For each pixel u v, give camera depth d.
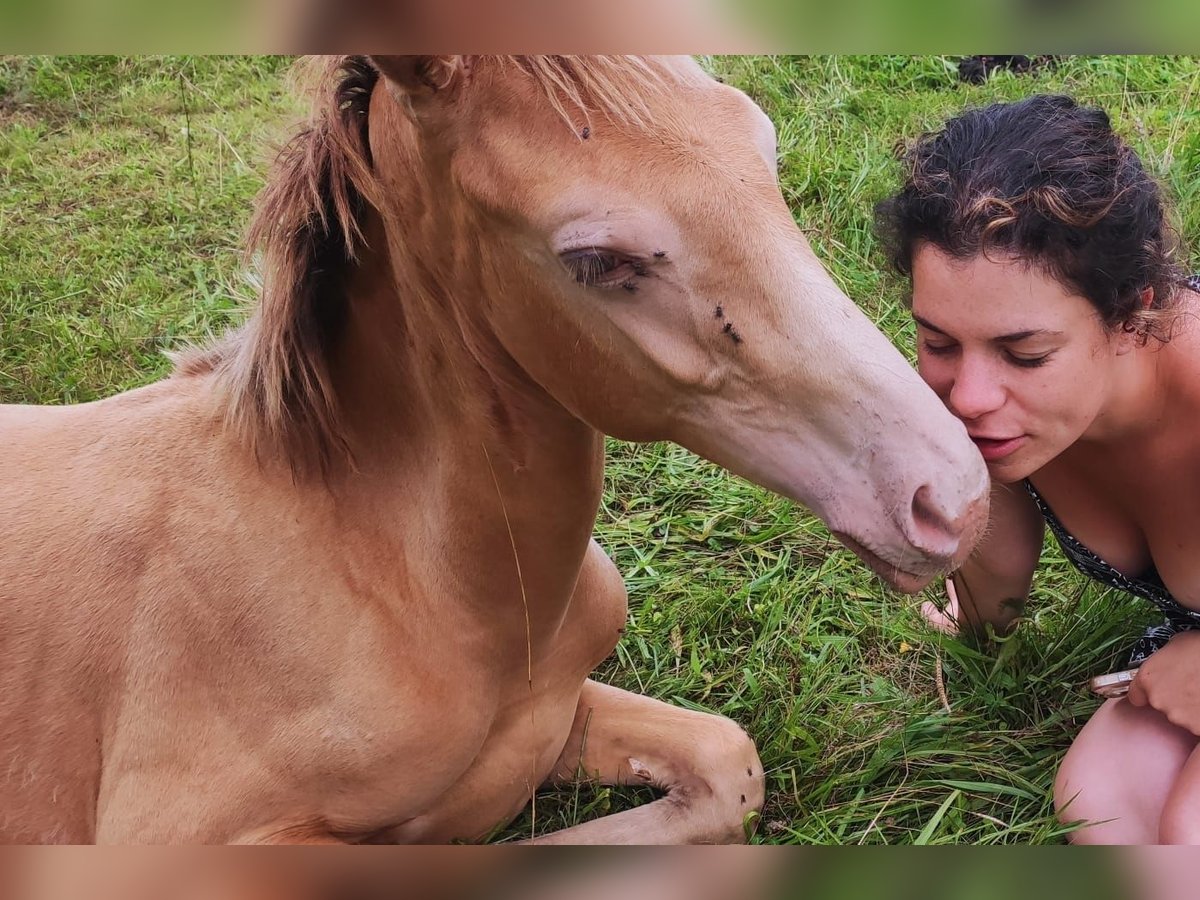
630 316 1.16
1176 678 1.62
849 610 2.13
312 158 1.31
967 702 1.93
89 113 4.13
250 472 1.53
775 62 3.57
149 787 1.51
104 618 1.54
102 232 3.45
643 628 2.18
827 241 2.97
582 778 1.83
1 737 1.56
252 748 1.50
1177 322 1.54
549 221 1.12
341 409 1.47
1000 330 1.37
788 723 1.90
